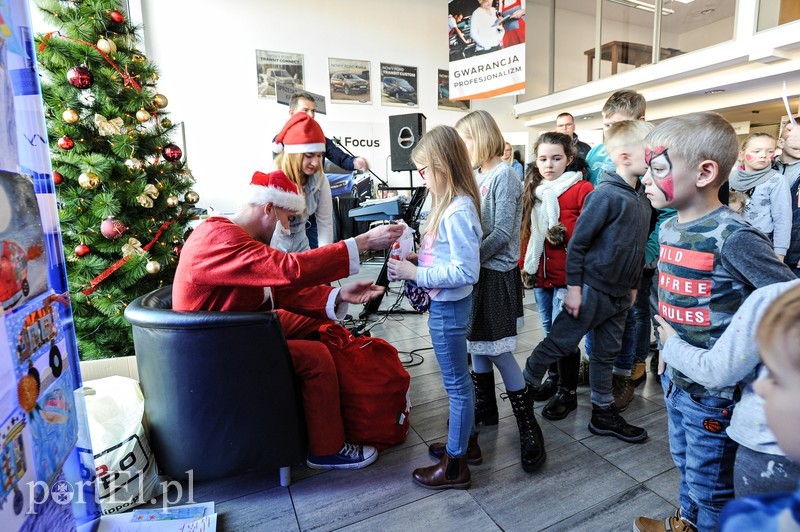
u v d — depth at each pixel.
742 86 5.42
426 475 1.55
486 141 1.63
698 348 0.91
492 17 6.04
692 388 0.97
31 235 0.96
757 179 2.39
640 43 7.04
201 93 6.12
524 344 2.94
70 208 2.16
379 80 7.27
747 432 0.77
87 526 1.28
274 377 1.41
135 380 1.80
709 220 0.94
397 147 3.71
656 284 1.20
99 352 2.29
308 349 1.57
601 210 1.64
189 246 1.46
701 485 1.00
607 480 1.55
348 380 1.70
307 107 2.97
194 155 6.18
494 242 1.58
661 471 1.60
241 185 6.47
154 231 2.45
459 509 1.44
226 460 1.45
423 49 7.54
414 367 2.60
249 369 1.38
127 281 2.30
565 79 8.37
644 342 2.26
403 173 7.50
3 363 0.84
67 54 2.14
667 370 1.09
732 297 0.90
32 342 0.95
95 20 2.26
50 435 1.02
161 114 2.60
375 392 1.70
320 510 1.45
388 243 1.59
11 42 0.93
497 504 1.45
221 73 6.20
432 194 1.42
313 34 6.72
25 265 0.93
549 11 7.96
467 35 6.30
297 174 2.25
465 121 1.68
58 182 2.15
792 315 0.42
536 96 8.54
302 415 1.57
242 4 6.22
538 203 2.14
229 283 1.43
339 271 1.51
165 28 5.84
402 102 7.48
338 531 1.36
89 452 1.26
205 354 1.36
